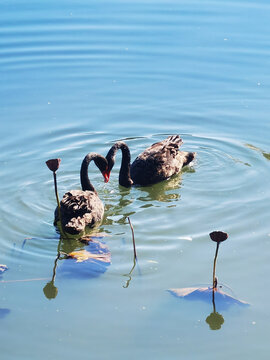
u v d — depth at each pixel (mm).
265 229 9992
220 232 7879
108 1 22078
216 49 18078
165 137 14125
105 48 18328
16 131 13930
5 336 7477
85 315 7852
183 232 10039
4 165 12547
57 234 10062
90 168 13023
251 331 7516
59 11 21109
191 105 15367
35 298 8242
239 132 14172
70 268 8961
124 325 7633
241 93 15883
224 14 20594
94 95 15805
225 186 11812
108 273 8797
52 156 13031
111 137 14000
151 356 7082
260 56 17594
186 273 8781
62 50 18297
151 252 9391
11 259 9258
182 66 17234
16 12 21016
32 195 11430
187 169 12773
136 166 12602
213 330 7543
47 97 15594
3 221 10422
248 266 8930
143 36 19078
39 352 7180
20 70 17125
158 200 11484
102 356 7086
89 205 10414
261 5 21281
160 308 7965
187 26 19641
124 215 10820
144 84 16422
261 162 12688
